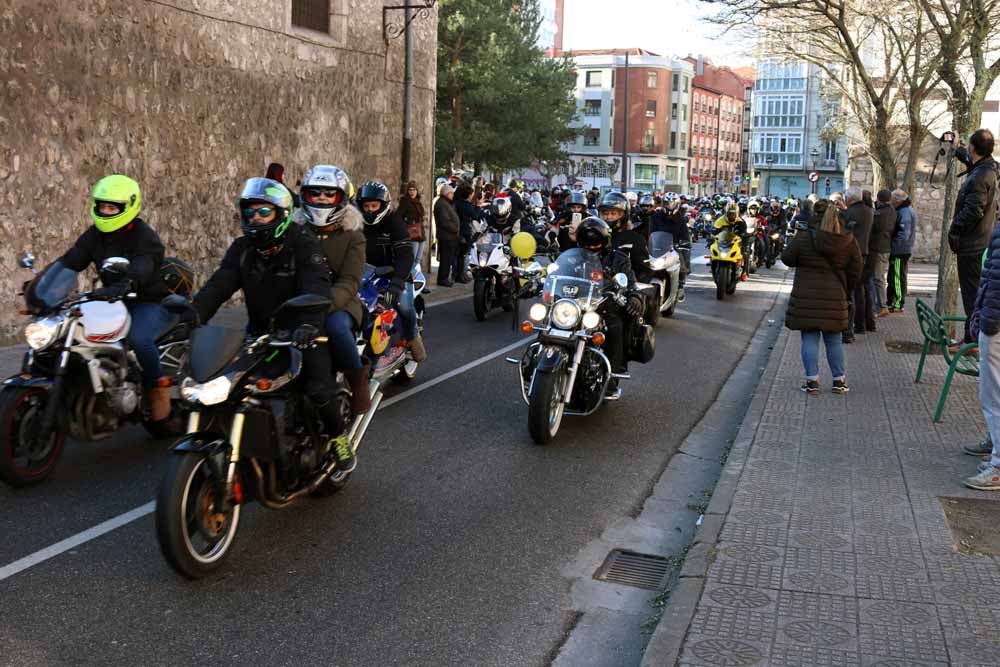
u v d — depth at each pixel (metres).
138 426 7.52
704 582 4.44
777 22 18.44
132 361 6.36
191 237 13.57
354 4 17.20
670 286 13.98
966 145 10.99
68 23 11.11
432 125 20.55
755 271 24.84
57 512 5.53
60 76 11.05
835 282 8.52
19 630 4.07
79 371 5.98
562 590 4.71
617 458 7.05
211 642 4.02
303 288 4.91
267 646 4.00
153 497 5.84
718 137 116.62
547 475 6.56
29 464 5.93
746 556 4.76
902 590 4.36
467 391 9.05
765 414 7.87
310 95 16.11
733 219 18.00
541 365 7.16
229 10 13.96
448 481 6.34
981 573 4.57
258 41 14.68
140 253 6.18
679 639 3.85
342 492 6.03
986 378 5.95
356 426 5.66
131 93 12.21
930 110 28.45
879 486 5.95
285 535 5.26
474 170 45.00
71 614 4.23
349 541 5.21
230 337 4.56
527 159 44.28
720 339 12.95
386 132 18.62
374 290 6.78
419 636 4.15
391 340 7.19
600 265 7.49
